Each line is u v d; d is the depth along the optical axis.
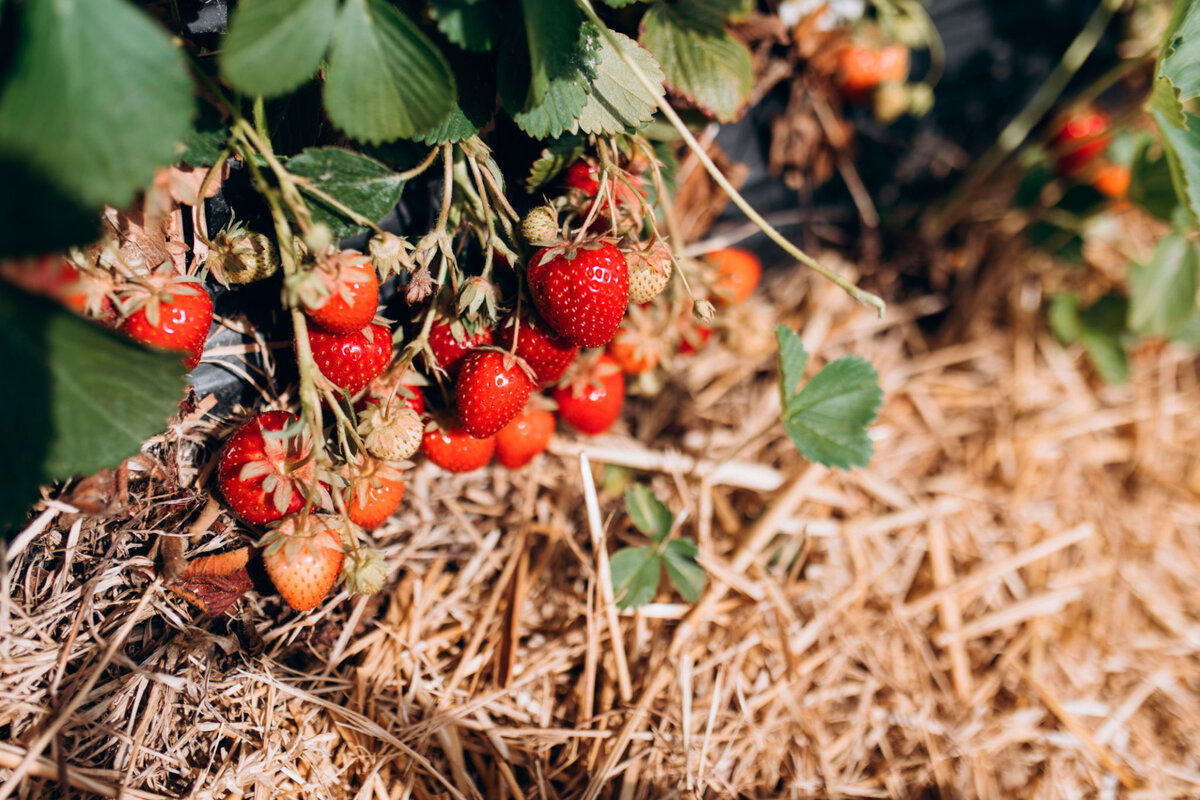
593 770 0.44
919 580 0.54
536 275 0.39
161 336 0.37
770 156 0.57
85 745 0.39
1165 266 0.56
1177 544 0.58
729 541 0.52
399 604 0.47
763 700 0.48
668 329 0.48
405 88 0.36
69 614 0.39
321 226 0.36
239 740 0.41
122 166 0.32
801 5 0.52
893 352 0.64
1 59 0.32
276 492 0.38
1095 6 0.65
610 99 0.41
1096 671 0.53
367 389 0.41
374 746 0.43
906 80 0.62
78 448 0.35
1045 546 0.55
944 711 0.50
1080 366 0.67
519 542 0.49
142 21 0.32
